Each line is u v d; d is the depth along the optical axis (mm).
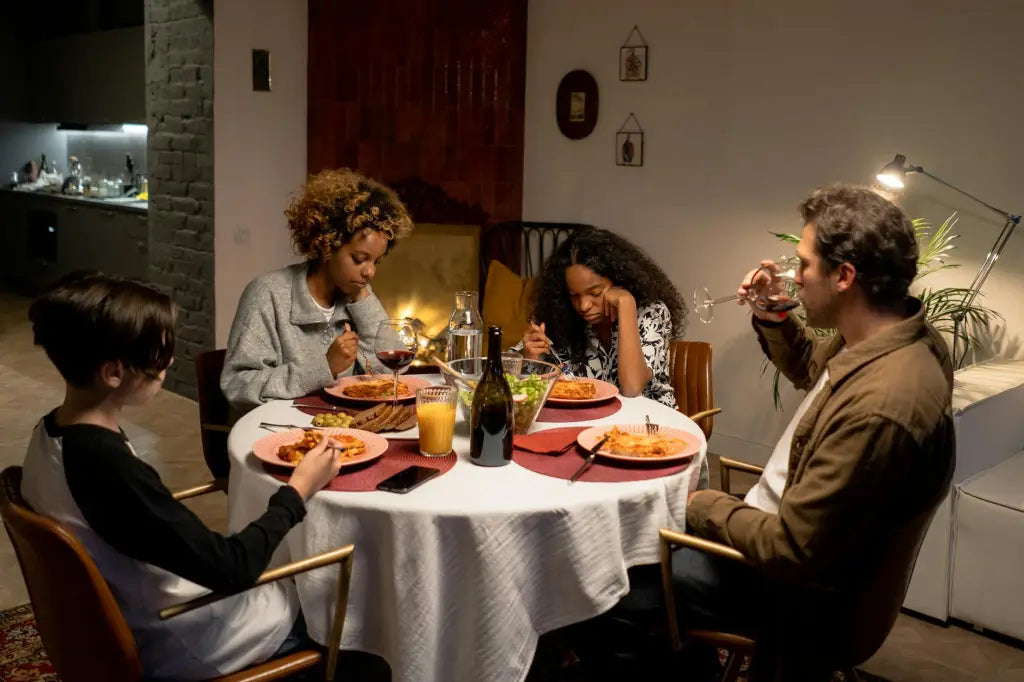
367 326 2590
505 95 4934
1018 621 2568
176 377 5012
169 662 1496
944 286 3557
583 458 1908
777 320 2104
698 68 4223
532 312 2746
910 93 3570
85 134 7992
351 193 2373
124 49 6539
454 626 1669
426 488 1709
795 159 3938
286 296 2439
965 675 2449
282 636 1630
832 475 1544
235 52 4535
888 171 3205
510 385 2010
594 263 2572
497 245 5031
